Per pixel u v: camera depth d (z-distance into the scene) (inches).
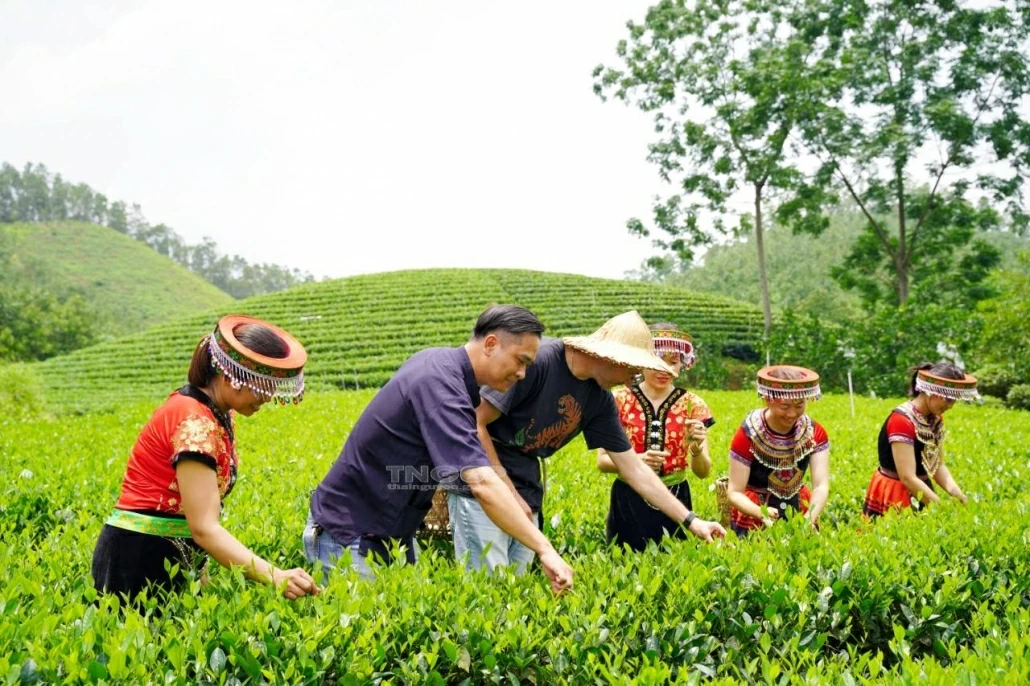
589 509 250.5
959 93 1235.9
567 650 136.6
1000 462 342.0
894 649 142.8
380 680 127.0
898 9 1240.2
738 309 1679.4
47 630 122.8
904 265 1339.8
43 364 1499.8
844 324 1173.7
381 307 1706.4
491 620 138.0
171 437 139.1
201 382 143.3
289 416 574.6
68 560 178.1
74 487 275.1
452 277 1947.6
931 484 243.9
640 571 159.8
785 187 1238.3
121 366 1454.2
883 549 175.0
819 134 1229.7
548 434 180.5
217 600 135.7
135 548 141.8
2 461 341.1
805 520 194.4
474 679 135.9
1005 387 875.4
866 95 1250.6
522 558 185.2
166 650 121.2
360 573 153.5
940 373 222.5
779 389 201.0
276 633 129.1
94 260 4864.7
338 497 156.9
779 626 152.7
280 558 201.5
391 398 152.6
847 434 441.1
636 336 177.8
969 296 1302.9
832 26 1285.7
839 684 128.5
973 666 124.8
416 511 159.6
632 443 219.5
